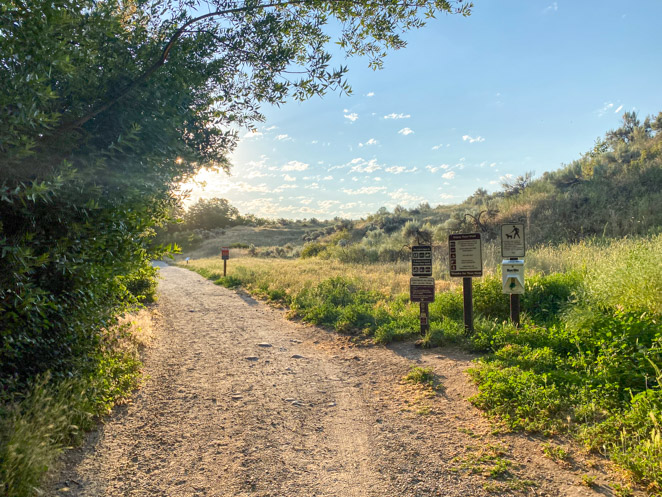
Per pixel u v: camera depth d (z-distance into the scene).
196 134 5.41
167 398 5.87
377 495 3.61
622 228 18.66
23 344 4.63
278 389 6.25
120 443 4.57
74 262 4.51
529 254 14.65
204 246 69.88
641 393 4.37
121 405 5.56
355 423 5.05
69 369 5.16
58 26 3.59
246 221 110.75
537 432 4.43
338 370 7.11
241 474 3.98
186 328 10.48
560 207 22.53
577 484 3.54
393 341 8.50
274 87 5.69
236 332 10.04
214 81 5.55
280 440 4.66
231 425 5.04
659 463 3.43
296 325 10.69
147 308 12.74
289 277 17.70
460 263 8.05
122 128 4.40
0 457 3.36
